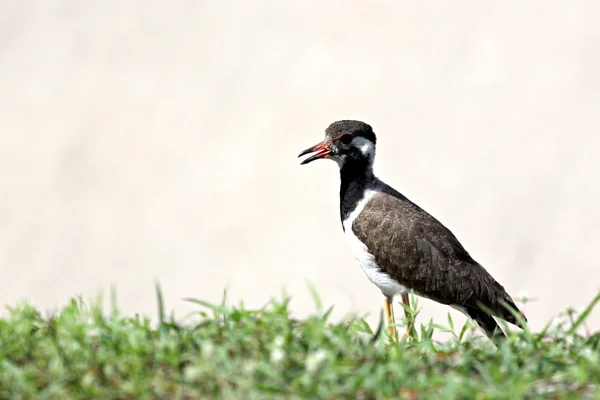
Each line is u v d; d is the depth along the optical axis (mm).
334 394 6551
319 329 7359
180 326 7734
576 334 7887
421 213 11383
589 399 6656
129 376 6797
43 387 6746
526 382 6836
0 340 7402
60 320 7773
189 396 6613
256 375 6805
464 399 6582
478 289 10852
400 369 6887
